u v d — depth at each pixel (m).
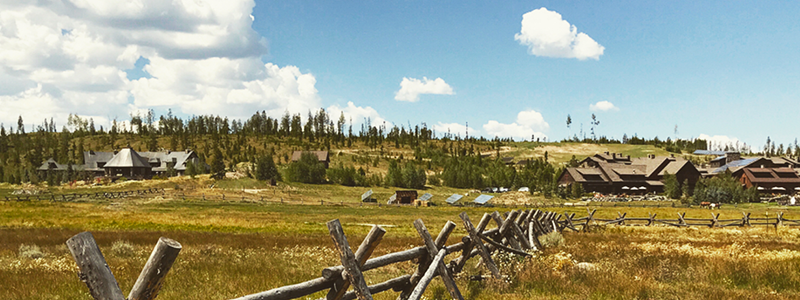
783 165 110.62
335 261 12.92
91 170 134.25
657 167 107.62
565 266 9.86
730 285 9.03
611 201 89.38
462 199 97.38
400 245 17.77
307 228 34.44
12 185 100.50
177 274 9.57
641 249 14.35
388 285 6.29
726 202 81.75
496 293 7.98
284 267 11.23
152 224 34.72
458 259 8.61
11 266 10.75
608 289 8.14
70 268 10.46
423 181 115.00
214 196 77.75
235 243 18.75
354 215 52.19
